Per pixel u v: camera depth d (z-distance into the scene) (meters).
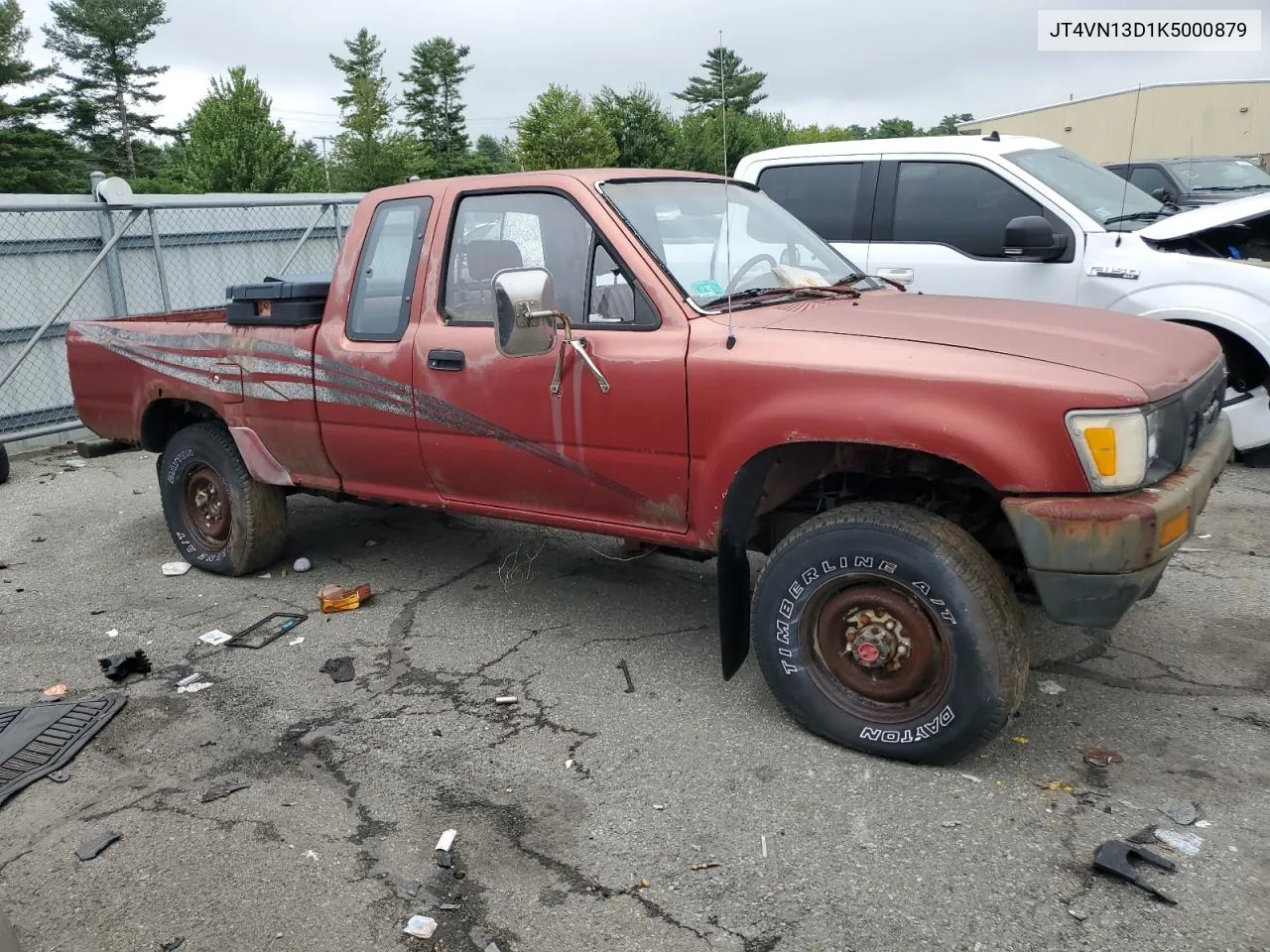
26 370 9.20
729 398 3.45
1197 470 3.21
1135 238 6.52
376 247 4.52
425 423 4.30
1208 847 2.87
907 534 3.18
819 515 3.45
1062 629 4.32
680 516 3.73
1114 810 3.06
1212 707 3.65
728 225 4.27
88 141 81.00
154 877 2.96
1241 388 6.53
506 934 2.67
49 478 7.95
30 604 5.22
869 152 7.35
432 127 94.81
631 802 3.23
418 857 3.01
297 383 4.73
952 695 3.18
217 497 5.42
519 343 3.37
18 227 9.00
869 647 3.36
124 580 5.52
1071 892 2.72
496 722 3.79
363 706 3.96
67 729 3.85
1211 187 12.53
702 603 4.85
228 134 54.28
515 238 4.09
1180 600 4.59
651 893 2.80
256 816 3.24
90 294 9.62
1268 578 4.82
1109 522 2.90
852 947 2.57
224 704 4.02
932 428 3.08
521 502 4.21
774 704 3.82
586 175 4.02
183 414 5.71
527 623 4.70
